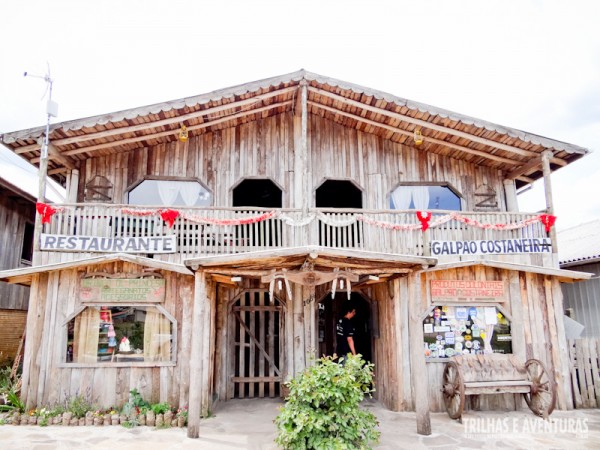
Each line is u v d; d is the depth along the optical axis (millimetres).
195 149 9773
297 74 8766
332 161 9992
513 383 7242
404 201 10109
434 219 9070
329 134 10125
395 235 8797
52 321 7738
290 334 8586
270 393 8953
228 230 8523
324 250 5926
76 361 7684
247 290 9086
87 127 8125
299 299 8711
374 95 8688
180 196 9625
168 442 6020
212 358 8305
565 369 8227
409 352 8008
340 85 8688
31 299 7762
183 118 8781
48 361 7594
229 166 9773
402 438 6215
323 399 5352
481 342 8273
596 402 8195
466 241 8719
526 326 8367
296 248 5934
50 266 7555
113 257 7648
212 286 8336
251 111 9492
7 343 11836
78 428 6699
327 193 13516
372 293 9281
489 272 8531
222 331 8844
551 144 8867
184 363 7613
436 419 7285
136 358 7750
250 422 7086
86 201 9250
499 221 9016
